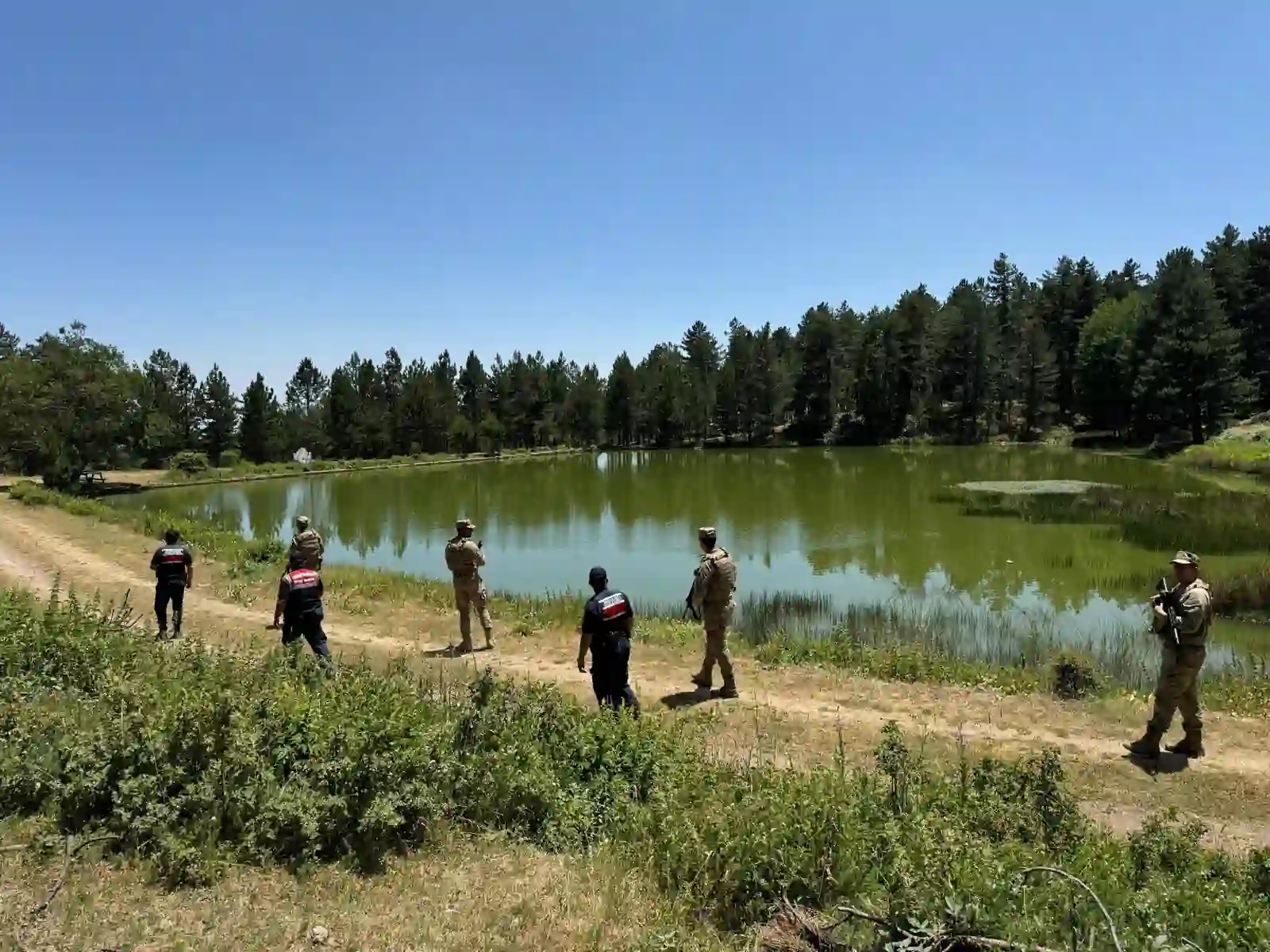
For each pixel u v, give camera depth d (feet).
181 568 43.01
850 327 366.02
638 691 35.42
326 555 98.63
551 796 20.71
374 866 17.33
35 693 24.07
